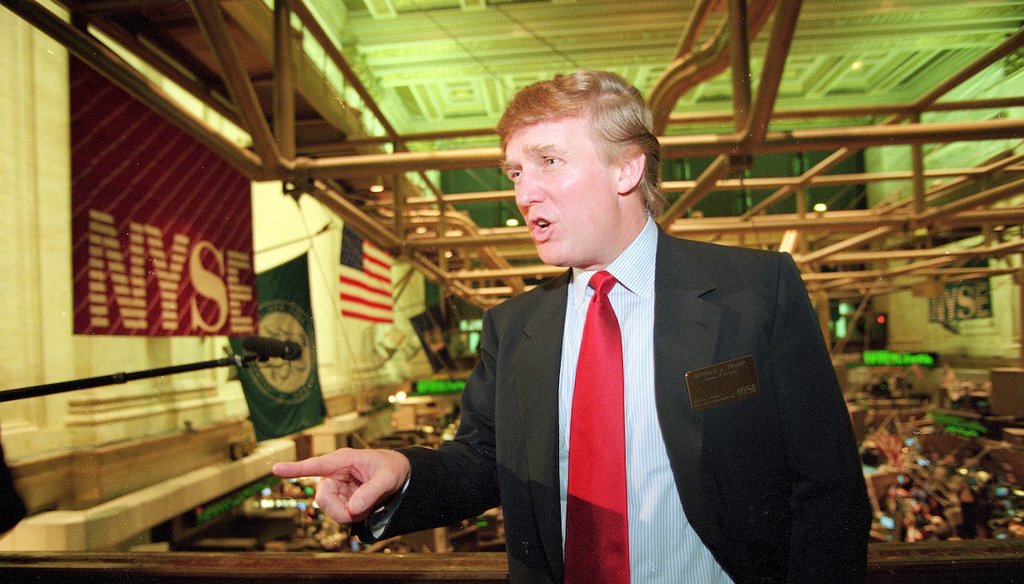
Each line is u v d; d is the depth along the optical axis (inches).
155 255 147.5
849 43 326.3
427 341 505.4
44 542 153.1
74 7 91.5
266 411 190.9
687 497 30.1
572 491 32.4
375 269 267.9
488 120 408.5
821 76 413.1
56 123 163.3
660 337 32.4
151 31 101.4
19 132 153.6
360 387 371.6
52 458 161.8
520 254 345.1
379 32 278.7
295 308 214.5
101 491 172.4
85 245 126.2
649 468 32.1
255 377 188.5
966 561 43.8
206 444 226.8
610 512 31.4
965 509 257.4
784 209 548.4
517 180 34.7
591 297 35.9
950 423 320.5
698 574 31.6
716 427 30.0
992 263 370.9
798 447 30.6
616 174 33.6
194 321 161.3
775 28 81.0
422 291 636.7
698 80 116.3
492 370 41.9
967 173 191.9
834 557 29.2
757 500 30.2
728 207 525.7
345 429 324.8
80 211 125.0
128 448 185.2
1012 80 252.8
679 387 31.0
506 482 35.2
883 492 309.7
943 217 180.2
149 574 48.3
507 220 547.2
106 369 183.2
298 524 266.2
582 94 32.2
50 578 48.9
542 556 33.9
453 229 295.1
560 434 34.6
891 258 268.2
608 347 33.6
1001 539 47.2
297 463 29.6
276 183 307.4
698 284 33.3
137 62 186.2
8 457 150.6
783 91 437.4
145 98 82.6
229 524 260.1
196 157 162.2
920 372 456.4
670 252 35.6
